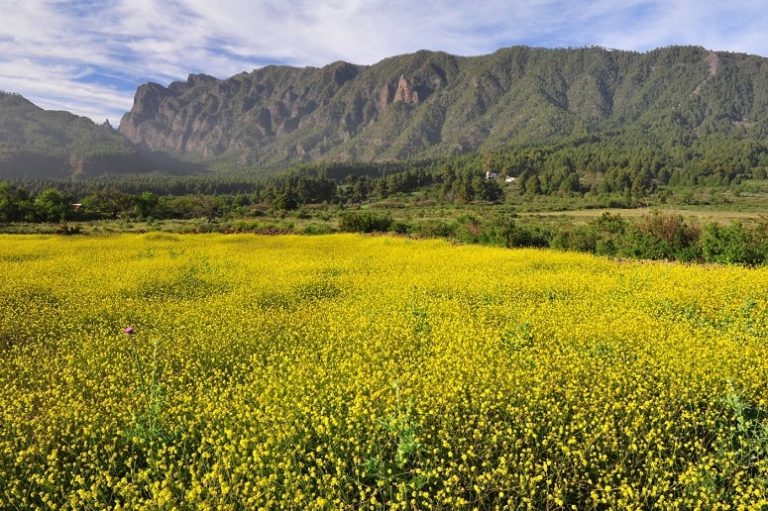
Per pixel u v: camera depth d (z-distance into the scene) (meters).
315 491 5.17
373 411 5.90
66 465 5.45
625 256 25.02
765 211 94.94
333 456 5.41
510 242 30.30
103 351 9.20
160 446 5.83
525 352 8.33
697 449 5.59
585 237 27.55
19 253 24.98
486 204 135.50
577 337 9.02
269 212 100.00
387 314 11.45
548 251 24.47
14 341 10.37
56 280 16.48
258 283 15.89
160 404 6.27
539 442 5.76
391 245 29.12
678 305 11.98
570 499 5.20
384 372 7.39
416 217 91.06
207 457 5.30
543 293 13.96
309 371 7.59
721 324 10.61
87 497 4.79
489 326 10.16
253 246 29.44
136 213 82.81
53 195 77.94
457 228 38.62
